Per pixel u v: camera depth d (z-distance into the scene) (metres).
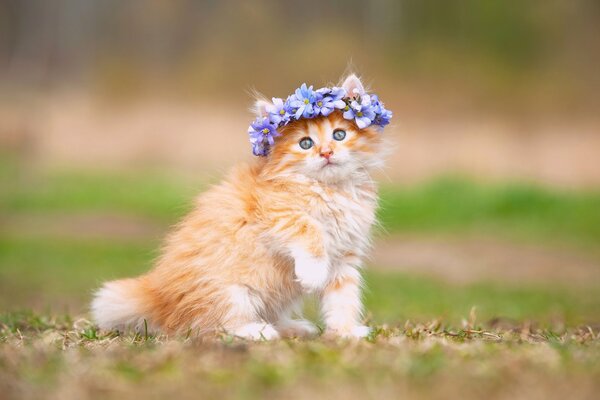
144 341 5.37
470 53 33.59
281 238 5.63
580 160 23.53
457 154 23.30
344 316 5.87
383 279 12.34
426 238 16.55
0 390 3.92
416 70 32.22
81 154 25.23
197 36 36.50
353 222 5.87
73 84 35.50
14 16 39.28
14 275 12.09
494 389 3.84
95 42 37.62
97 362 4.38
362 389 3.83
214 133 25.98
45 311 8.15
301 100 5.82
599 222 17.33
